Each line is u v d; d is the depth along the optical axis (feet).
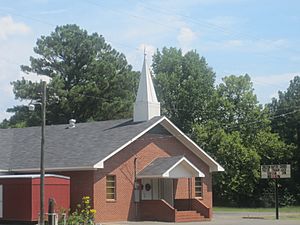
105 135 128.98
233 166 235.20
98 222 116.67
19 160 129.80
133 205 125.49
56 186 113.60
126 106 233.55
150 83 136.46
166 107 272.72
